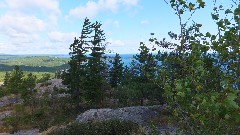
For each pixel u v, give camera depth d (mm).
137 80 40750
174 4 6000
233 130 5371
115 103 55438
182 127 6461
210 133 5676
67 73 55656
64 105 57188
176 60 5914
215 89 5617
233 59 5516
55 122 47594
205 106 4301
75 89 54812
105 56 57469
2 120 52750
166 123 26969
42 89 75750
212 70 5688
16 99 72688
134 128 23375
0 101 73812
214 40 5535
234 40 5434
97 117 33719
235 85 5086
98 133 24266
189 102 5527
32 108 56438
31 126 47688
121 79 62094
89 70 52906
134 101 50000
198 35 5789
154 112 32875
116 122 24922
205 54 5758
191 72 5422
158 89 36438
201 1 5629
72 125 26609
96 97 53156
